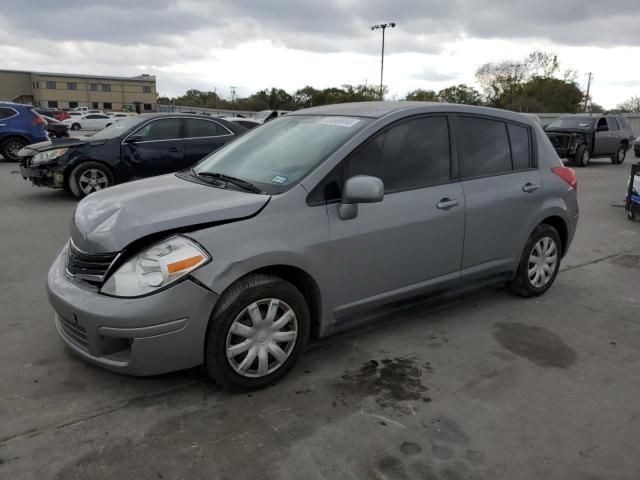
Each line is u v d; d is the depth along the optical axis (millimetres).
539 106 55781
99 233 2965
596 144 17750
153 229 2877
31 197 9258
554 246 4836
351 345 3818
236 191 3311
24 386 3145
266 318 3090
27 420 2828
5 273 5156
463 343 3910
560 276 5586
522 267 4645
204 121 9562
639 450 2734
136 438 2709
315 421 2893
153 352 2824
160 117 9195
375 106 3975
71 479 2420
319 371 3432
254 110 72625
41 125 15664
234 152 4055
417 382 3338
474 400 3152
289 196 3184
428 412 3010
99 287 2900
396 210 3586
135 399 3051
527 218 4484
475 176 4137
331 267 3312
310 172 3303
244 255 2934
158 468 2502
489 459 2631
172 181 3789
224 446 2664
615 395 3262
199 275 2822
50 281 3170
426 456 2635
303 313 3250
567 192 4836
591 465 2611
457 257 4035
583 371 3551
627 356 3793
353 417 2938
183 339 2859
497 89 63156
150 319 2764
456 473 2523
